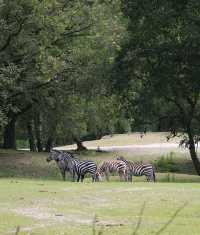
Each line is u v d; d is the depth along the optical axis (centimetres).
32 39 7544
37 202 3944
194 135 9519
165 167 10138
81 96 9006
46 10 7525
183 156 11681
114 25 8000
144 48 7819
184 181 7469
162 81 7844
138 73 8219
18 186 4912
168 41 7769
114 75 8000
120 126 12962
